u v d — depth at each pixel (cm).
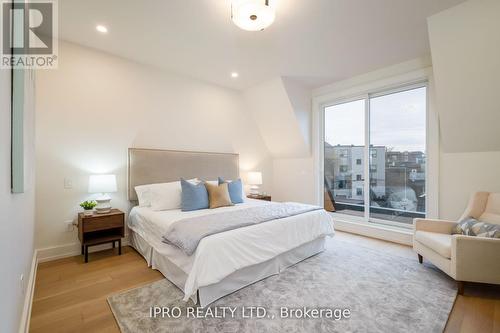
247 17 209
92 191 283
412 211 354
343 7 225
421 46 300
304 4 220
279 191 533
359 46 299
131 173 333
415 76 332
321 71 378
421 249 267
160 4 221
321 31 265
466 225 243
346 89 411
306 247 288
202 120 419
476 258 205
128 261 278
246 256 209
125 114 335
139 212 299
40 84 274
